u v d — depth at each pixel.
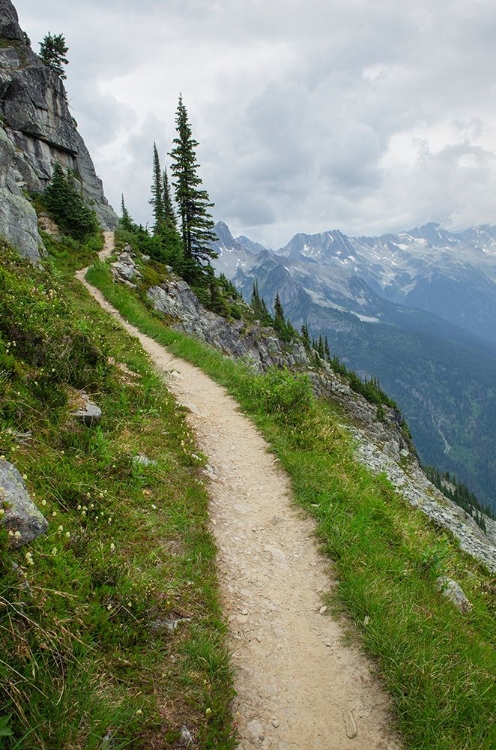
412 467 62.91
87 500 5.70
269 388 13.80
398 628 5.14
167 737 3.50
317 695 4.47
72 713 3.26
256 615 5.40
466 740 4.05
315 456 9.98
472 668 4.85
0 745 2.84
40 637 3.48
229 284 106.19
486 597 7.68
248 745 3.87
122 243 43.50
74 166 69.31
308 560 6.61
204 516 6.95
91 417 7.73
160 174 84.19
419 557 7.06
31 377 7.27
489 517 106.44
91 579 4.53
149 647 4.27
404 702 4.35
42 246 23.98
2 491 4.20
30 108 56.41
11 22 58.59
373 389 117.31
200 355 18.52
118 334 17.36
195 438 10.04
